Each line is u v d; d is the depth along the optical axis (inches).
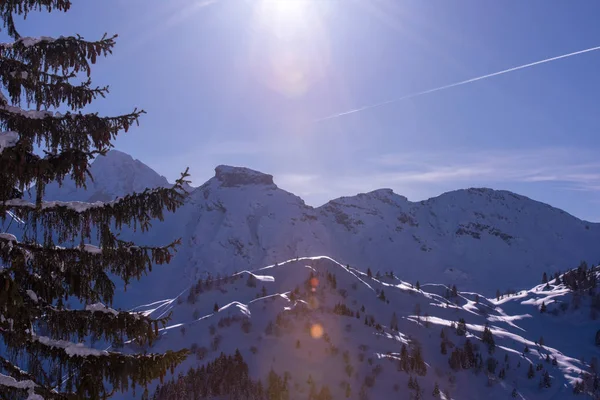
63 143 539.2
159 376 518.9
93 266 523.2
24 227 504.1
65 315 519.2
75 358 500.1
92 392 489.7
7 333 496.1
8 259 489.4
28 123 518.3
